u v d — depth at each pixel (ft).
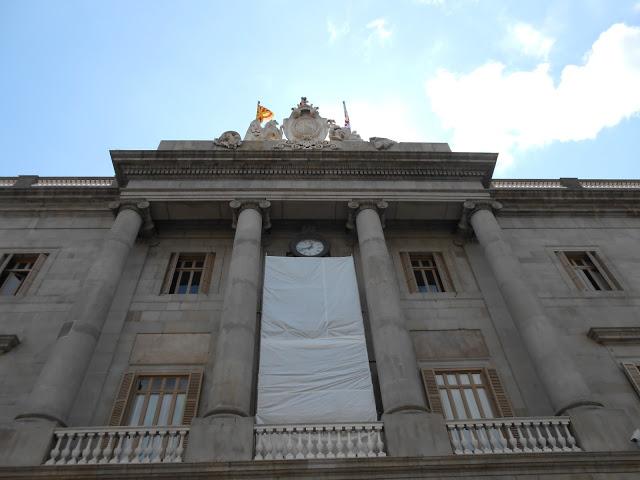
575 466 35.86
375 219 59.26
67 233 62.90
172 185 62.64
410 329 52.90
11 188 66.03
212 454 35.96
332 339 48.49
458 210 63.93
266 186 62.90
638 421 44.57
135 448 37.68
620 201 70.90
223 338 44.83
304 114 75.82
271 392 43.57
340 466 34.76
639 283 59.62
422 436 37.78
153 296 55.26
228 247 62.39
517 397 46.96
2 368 47.32
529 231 66.49
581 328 53.57
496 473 35.32
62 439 38.04
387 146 70.03
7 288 56.95
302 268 55.62
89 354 44.86
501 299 56.34
